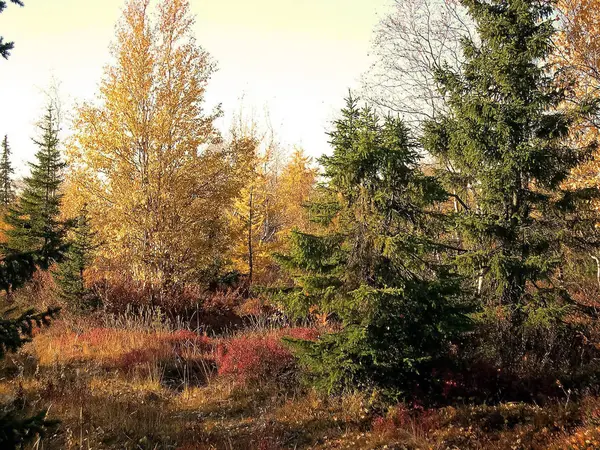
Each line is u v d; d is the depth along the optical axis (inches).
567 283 478.9
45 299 660.7
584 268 443.5
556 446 239.3
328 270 339.3
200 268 752.3
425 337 323.3
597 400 298.2
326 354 329.4
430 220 386.9
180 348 508.4
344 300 319.9
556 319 410.9
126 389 383.2
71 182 699.4
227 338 580.7
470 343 399.9
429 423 288.8
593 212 450.6
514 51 432.1
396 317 310.7
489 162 443.8
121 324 602.9
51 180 823.7
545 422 277.4
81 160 684.7
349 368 324.8
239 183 767.1
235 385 399.2
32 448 240.4
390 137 323.0
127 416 314.0
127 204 680.4
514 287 422.9
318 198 366.0
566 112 446.6
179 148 704.4
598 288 511.5
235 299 813.9
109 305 656.4
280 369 415.5
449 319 319.9
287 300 335.6
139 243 697.6
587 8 582.2
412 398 318.3
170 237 695.1
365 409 311.7
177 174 709.3
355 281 325.1
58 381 377.4
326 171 336.2
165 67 714.8
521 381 348.5
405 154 324.2
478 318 411.8
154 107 713.0
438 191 330.0
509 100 440.5
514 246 417.1
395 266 324.8
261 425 309.4
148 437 287.7
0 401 304.7
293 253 335.6
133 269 707.4
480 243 431.5
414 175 332.2
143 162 711.1
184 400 375.6
